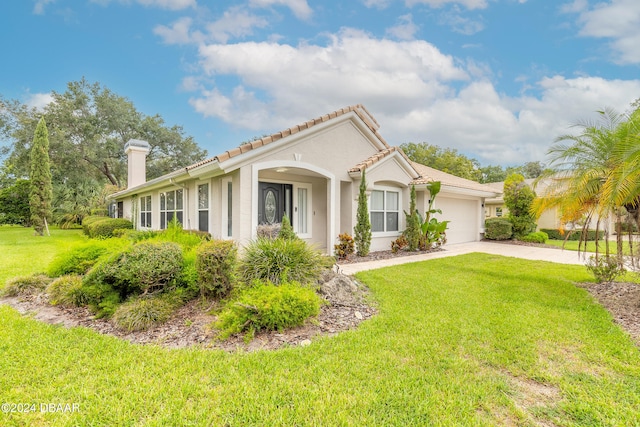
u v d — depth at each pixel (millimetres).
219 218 11070
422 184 14867
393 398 3445
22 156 31250
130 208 22906
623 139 6434
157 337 5062
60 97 33469
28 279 7672
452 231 18578
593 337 5027
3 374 3881
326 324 5590
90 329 5363
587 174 7316
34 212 21312
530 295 7348
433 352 4512
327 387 3641
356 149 13312
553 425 3104
